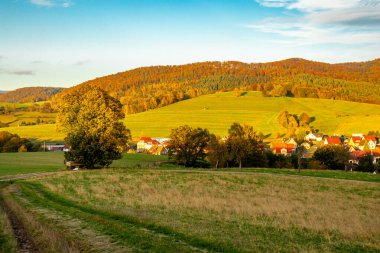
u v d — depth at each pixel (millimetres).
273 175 58406
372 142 148125
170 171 60625
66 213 23984
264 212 27531
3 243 16484
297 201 34844
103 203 29234
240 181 50438
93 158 61969
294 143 147750
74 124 62125
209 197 34031
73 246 16391
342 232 21719
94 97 62188
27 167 67125
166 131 189625
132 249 16266
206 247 17188
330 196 40344
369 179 58219
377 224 24406
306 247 17953
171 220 22672
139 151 156250
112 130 60781
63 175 51188
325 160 100562
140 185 42250
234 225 22625
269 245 18031
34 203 28203
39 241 17141
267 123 191625
